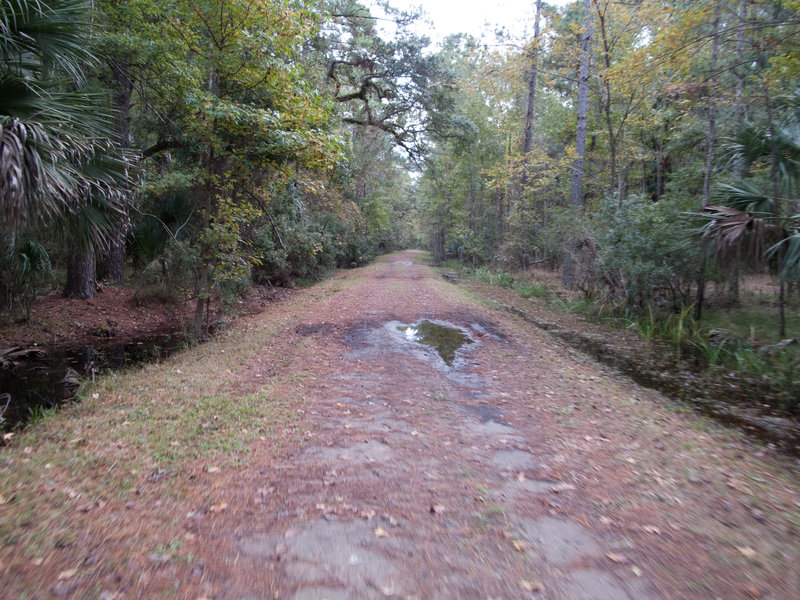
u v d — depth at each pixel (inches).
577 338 381.7
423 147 883.4
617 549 101.7
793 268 277.1
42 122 173.5
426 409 198.1
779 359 291.7
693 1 346.3
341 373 252.5
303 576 89.2
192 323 404.2
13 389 232.7
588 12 478.3
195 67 346.0
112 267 521.0
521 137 1000.2
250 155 328.5
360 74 853.8
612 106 707.4
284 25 305.7
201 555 94.7
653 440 170.6
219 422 175.6
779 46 301.7
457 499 123.6
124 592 81.3
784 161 315.3
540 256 959.6
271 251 618.5
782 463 161.8
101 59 350.6
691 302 416.5
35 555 90.0
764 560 98.2
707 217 321.4
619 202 446.0
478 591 86.6
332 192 706.2
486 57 614.2
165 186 335.9
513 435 172.1
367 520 111.6
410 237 2930.6
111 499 116.3
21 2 180.1
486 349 317.7
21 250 331.3
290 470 138.7
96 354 312.7
